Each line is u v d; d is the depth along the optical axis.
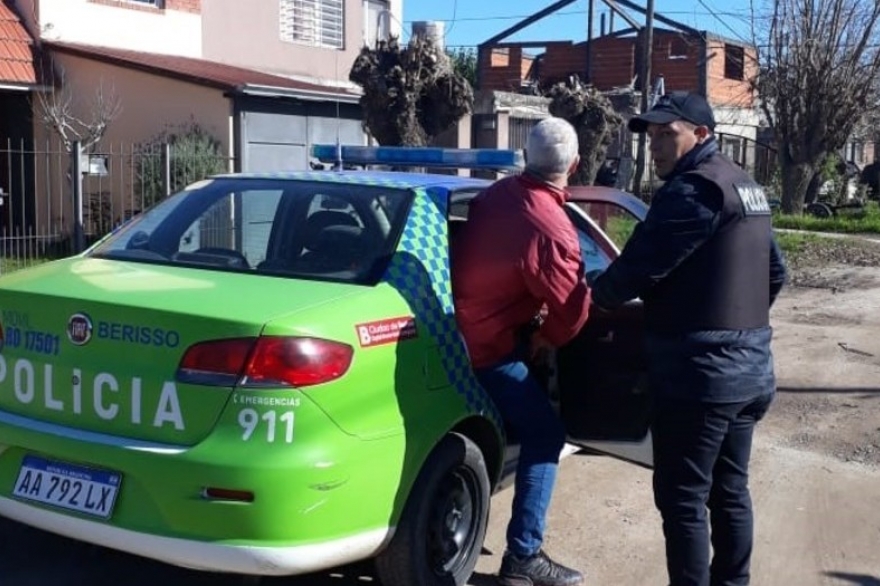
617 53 33.06
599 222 5.32
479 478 4.17
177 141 13.71
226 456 3.33
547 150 4.02
